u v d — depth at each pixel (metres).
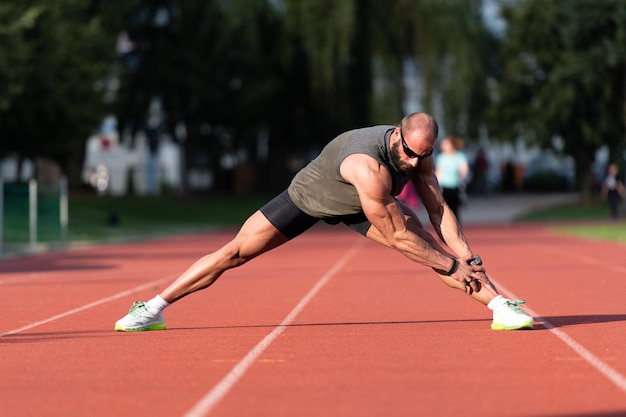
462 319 12.49
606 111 56.22
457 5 55.78
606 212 53.53
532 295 15.71
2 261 25.34
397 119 59.47
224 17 55.59
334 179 10.38
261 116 60.75
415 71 57.91
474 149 72.50
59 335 11.30
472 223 47.78
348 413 6.91
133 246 32.16
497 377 8.30
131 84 57.44
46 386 8.09
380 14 55.78
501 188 80.00
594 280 18.48
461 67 55.88
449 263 10.61
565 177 78.12
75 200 52.31
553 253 26.62
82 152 61.81
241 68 57.66
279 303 14.80
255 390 7.81
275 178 66.25
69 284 18.69
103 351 9.97
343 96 56.47
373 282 18.50
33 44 42.84
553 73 54.91
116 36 54.44
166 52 57.06
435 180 10.92
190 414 6.96
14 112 45.19
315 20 53.75
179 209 54.09
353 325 12.03
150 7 56.91
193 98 58.47
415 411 6.96
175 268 22.77
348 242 34.22
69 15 47.34
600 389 7.75
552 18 54.72
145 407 7.21
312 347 10.12
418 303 14.62
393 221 10.33
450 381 8.12
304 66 59.41
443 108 66.25
